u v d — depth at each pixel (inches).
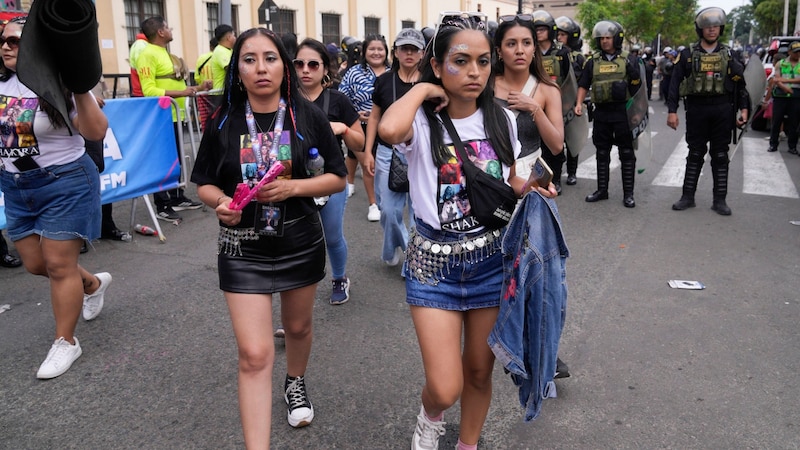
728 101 259.9
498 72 133.6
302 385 122.0
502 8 1381.6
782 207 279.6
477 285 93.1
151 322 165.9
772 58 553.3
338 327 162.7
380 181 192.7
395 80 181.0
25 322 167.3
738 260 210.7
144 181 234.8
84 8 95.8
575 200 299.0
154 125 236.2
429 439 104.5
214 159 102.6
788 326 160.2
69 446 114.2
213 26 756.6
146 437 116.9
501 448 113.2
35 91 93.9
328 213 162.4
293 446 114.2
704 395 129.0
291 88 104.0
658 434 116.3
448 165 90.1
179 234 245.8
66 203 134.3
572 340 153.7
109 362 144.6
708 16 250.4
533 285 90.4
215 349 151.3
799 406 124.5
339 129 147.4
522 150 128.5
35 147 129.5
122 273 202.1
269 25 464.8
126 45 658.2
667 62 860.6
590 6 1348.4
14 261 208.2
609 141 287.9
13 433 118.0
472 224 91.7
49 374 136.7
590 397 128.9
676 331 158.1
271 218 100.1
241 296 100.0
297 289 108.7
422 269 93.0
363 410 125.6
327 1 906.1
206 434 117.9
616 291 184.9
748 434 115.9
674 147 444.1
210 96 320.2
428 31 225.9
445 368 91.4
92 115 120.3
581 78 279.4
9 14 154.3
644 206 285.7
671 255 216.8
